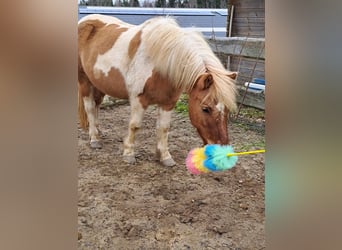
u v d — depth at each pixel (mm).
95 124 2441
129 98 2137
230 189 1974
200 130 1889
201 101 1838
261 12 3096
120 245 1581
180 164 2215
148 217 1769
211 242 1612
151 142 2467
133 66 2039
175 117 2764
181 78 1910
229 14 3176
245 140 2398
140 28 2059
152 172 2135
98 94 2449
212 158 1425
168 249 1564
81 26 2281
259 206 1862
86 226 1689
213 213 1804
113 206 1818
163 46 1918
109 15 2338
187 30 1935
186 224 1732
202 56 1885
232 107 1854
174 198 1924
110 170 2119
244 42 2846
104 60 2148
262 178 2062
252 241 1608
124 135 2541
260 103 2742
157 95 2049
